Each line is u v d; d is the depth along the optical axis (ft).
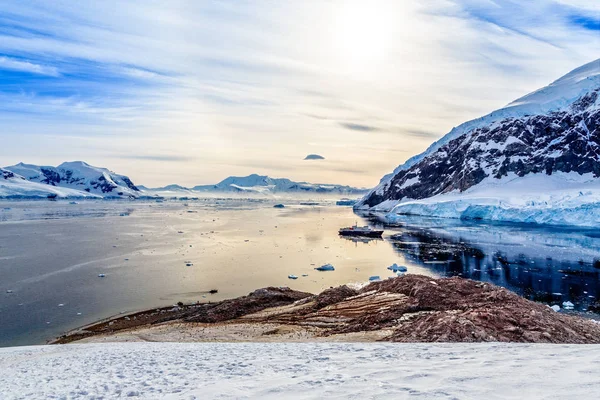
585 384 22.24
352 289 122.31
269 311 108.99
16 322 115.96
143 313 124.26
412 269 191.52
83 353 58.90
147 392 28.53
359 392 23.43
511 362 31.22
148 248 254.06
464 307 90.53
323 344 55.52
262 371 33.12
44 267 192.44
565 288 150.92
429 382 25.23
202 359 43.06
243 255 231.50
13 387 35.19
